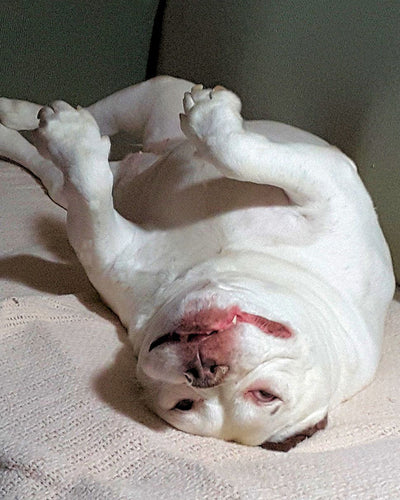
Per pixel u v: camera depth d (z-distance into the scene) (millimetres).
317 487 1249
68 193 1559
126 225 1629
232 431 1332
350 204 1582
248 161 1467
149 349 1329
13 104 2104
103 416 1366
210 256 1536
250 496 1201
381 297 1636
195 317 1255
